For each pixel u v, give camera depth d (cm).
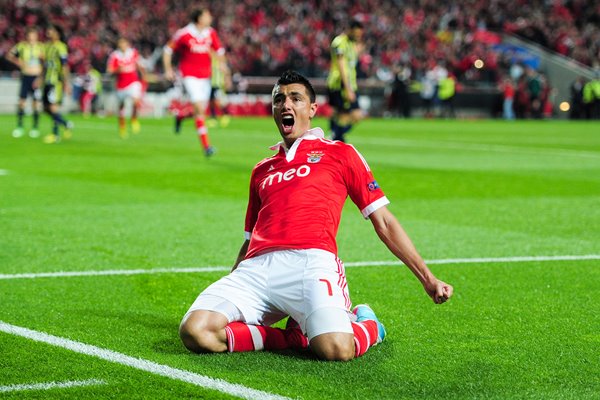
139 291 1001
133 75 3644
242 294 759
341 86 2592
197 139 3453
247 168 2325
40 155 2594
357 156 796
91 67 5516
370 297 984
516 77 6731
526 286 1045
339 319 726
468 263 1178
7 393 651
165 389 660
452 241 1340
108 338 802
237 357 738
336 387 667
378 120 5847
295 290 745
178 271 1107
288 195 781
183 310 918
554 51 7431
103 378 685
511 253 1250
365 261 1184
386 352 764
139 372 699
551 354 766
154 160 2516
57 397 645
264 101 6022
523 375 705
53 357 739
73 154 2650
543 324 871
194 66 2591
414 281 1066
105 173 2164
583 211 1669
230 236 1353
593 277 1097
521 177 2236
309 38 7031
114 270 1108
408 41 7306
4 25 6300
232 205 1673
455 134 4216
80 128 4050
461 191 1941
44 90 3119
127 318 880
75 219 1486
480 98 6588
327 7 7475
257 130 4234
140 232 1374
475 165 2553
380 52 7112
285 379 683
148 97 5584
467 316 902
